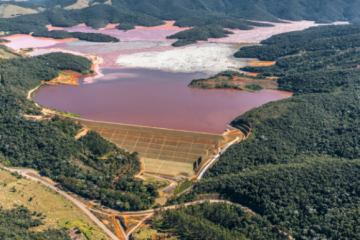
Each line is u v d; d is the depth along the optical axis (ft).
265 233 517.96
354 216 520.01
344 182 588.50
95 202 609.83
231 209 561.84
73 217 555.28
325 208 546.67
